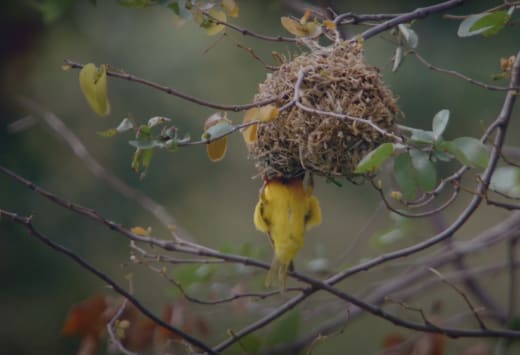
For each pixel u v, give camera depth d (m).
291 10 10.61
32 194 14.37
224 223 15.61
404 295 10.98
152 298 14.13
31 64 14.81
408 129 6.00
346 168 6.78
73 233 14.54
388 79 13.50
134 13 14.99
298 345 9.50
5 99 14.55
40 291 14.39
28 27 14.59
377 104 6.73
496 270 10.64
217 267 9.70
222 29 7.13
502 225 10.06
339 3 13.91
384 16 7.59
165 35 14.90
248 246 9.85
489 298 10.59
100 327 8.88
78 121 14.65
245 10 14.45
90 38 14.95
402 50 7.50
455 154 5.77
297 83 6.19
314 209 7.68
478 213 15.35
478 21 6.79
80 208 7.28
